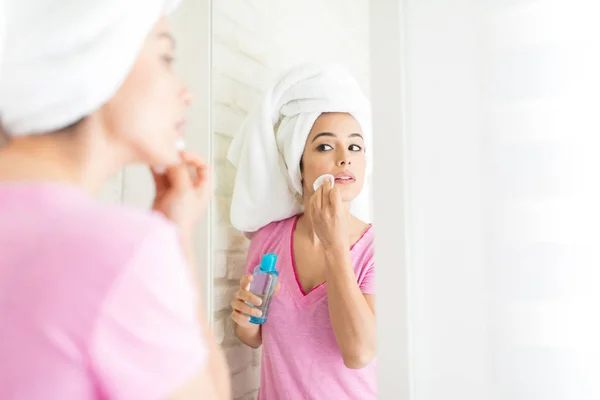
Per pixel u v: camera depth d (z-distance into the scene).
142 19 0.44
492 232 0.60
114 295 0.34
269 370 0.92
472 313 0.60
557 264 0.57
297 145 0.94
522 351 0.57
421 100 0.65
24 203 0.37
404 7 0.66
